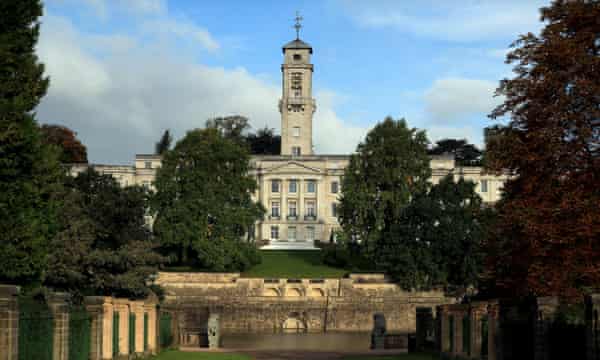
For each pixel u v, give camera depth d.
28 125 32.72
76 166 141.25
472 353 37.25
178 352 48.84
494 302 34.31
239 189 100.00
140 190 67.62
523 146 33.25
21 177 33.53
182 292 91.19
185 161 100.19
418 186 102.62
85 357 30.61
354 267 104.81
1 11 32.47
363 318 87.19
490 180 146.75
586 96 31.28
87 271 52.09
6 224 33.03
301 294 91.75
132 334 40.41
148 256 55.00
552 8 35.12
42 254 34.50
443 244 86.19
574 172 31.41
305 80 150.25
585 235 29.62
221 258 93.88
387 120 105.25
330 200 147.38
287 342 66.88
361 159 103.56
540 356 28.52
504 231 35.28
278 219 143.75
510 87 34.53
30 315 24.03
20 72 32.78
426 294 89.06
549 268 31.08
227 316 86.75
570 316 28.84
